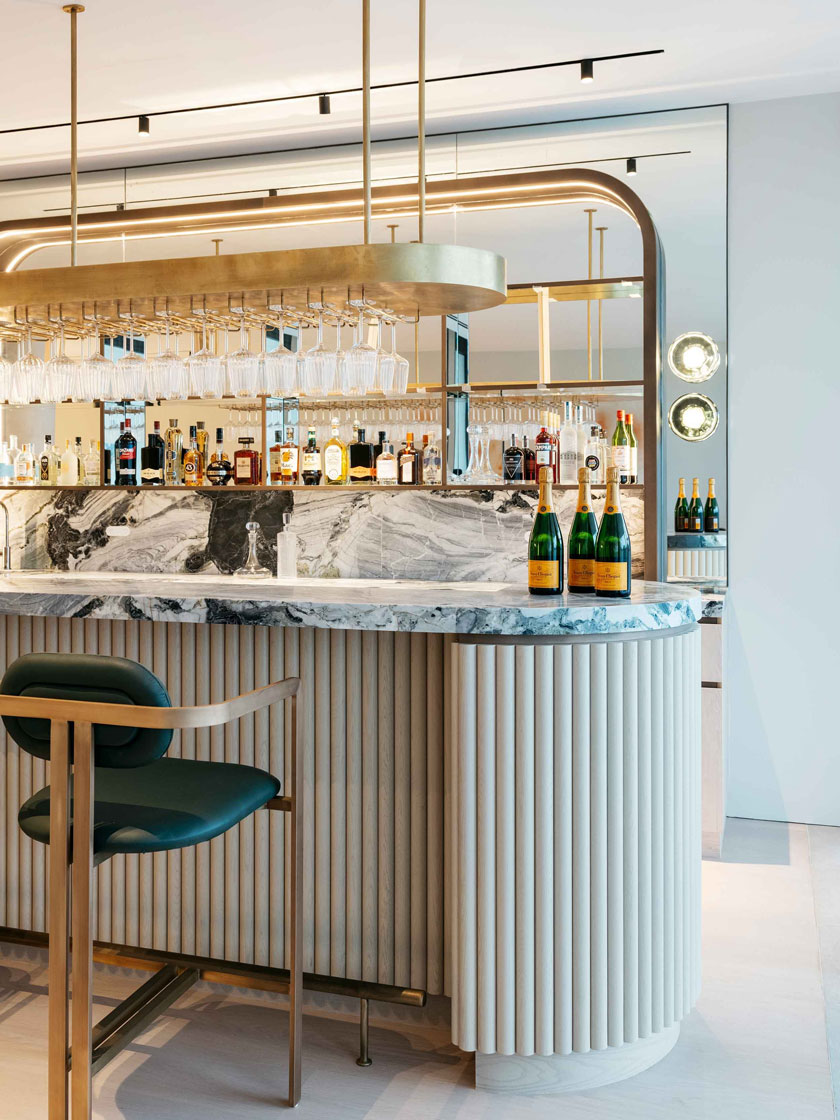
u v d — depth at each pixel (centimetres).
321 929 245
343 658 240
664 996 221
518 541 388
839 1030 240
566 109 396
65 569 442
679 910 224
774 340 391
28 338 326
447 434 368
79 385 310
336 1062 227
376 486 363
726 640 401
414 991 233
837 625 390
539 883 209
